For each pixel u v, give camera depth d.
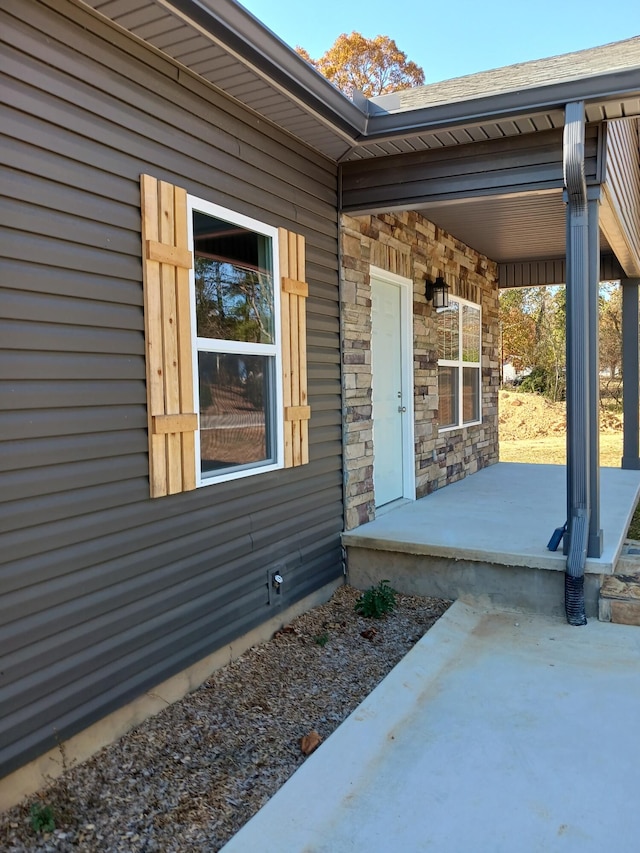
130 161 2.66
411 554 4.31
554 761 2.43
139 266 2.71
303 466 4.07
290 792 2.23
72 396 2.39
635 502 5.93
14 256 2.16
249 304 3.52
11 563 2.18
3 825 2.11
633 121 5.73
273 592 3.75
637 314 8.05
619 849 1.96
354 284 4.65
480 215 5.95
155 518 2.83
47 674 2.32
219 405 3.29
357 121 3.73
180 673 3.02
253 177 3.49
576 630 3.66
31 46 2.22
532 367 19.81
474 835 2.04
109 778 2.40
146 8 2.44
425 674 3.14
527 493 6.21
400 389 5.82
